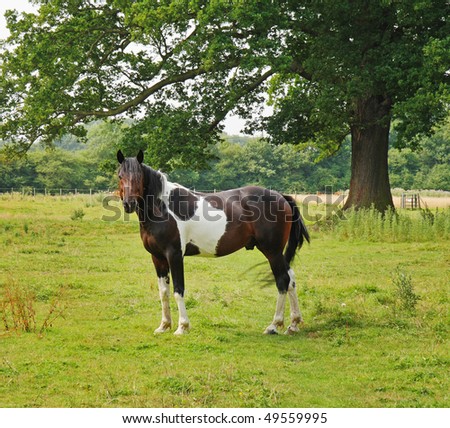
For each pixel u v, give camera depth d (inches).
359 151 1163.9
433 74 1000.2
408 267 685.3
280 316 410.6
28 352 351.3
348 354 358.6
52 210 1470.2
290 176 3115.2
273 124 1252.5
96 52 1173.1
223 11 1034.1
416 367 330.3
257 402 278.5
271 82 1338.6
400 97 1089.4
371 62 1103.0
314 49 1123.3
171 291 539.8
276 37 1107.3
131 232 1028.5
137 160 389.4
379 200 1151.0
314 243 904.3
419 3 1005.2
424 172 3186.5
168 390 292.4
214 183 3097.9
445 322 416.8
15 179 3129.9
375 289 535.5
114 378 307.9
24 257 710.5
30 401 280.7
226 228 410.0
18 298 430.3
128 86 1209.4
